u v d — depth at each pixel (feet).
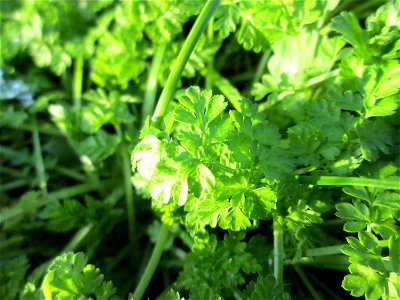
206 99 0.47
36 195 0.72
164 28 0.66
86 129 0.69
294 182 0.50
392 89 0.49
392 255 0.44
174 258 0.68
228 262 0.54
